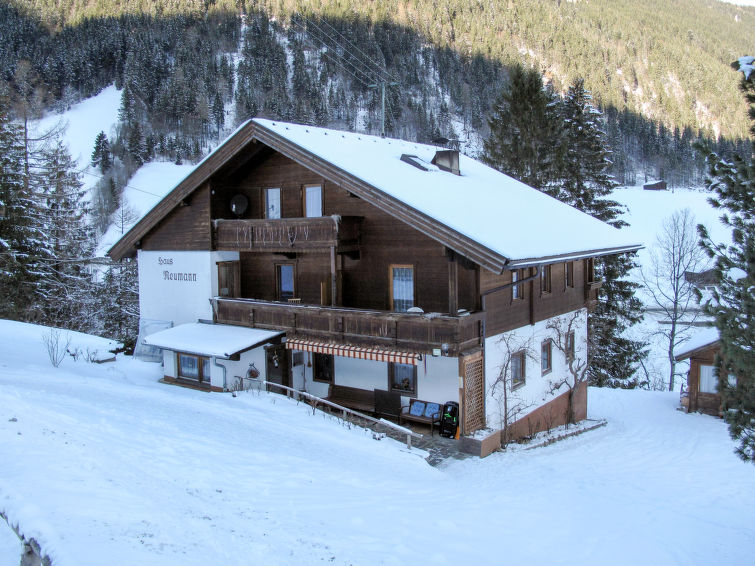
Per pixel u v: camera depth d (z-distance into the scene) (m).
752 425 9.84
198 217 22.59
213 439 13.86
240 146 20.33
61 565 6.53
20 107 37.72
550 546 9.95
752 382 9.66
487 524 10.63
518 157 39.97
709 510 13.55
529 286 19.97
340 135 22.73
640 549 10.30
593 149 38.25
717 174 10.35
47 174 37.56
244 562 7.54
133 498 9.35
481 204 19.70
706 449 20.20
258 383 19.70
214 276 22.55
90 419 14.15
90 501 8.83
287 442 14.42
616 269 35.16
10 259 30.95
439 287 18.31
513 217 19.66
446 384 17.62
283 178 21.78
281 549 8.07
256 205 22.55
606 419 25.17
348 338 18.22
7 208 32.09
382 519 9.98
